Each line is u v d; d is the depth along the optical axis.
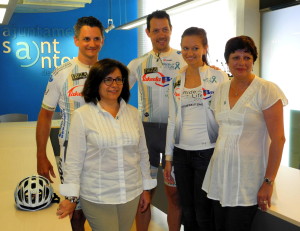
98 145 1.86
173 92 2.48
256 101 1.88
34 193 1.87
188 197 2.51
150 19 2.71
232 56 1.91
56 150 5.75
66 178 1.87
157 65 2.76
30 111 7.73
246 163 1.91
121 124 1.93
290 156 5.41
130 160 1.95
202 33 2.36
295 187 2.41
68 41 7.77
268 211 2.01
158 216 4.20
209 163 2.17
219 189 2.00
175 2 7.07
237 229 1.98
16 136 4.62
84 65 2.37
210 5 6.45
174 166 2.52
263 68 5.84
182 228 3.65
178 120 2.44
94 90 1.92
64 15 7.71
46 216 1.80
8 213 1.84
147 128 2.85
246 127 1.91
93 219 1.93
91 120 1.89
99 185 1.89
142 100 2.86
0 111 7.55
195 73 2.41
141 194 2.13
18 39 7.46
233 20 5.93
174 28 7.36
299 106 5.25
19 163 3.03
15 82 7.57
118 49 8.20
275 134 1.83
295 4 5.07
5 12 4.57
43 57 7.66
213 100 2.16
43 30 7.60
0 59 7.43
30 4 6.02
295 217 1.90
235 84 1.99
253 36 5.75
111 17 8.07
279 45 5.49
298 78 5.21
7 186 2.35
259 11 5.71
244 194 1.91
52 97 2.40
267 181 1.87
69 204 1.84
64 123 2.36
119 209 1.93
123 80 1.96
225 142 1.97
